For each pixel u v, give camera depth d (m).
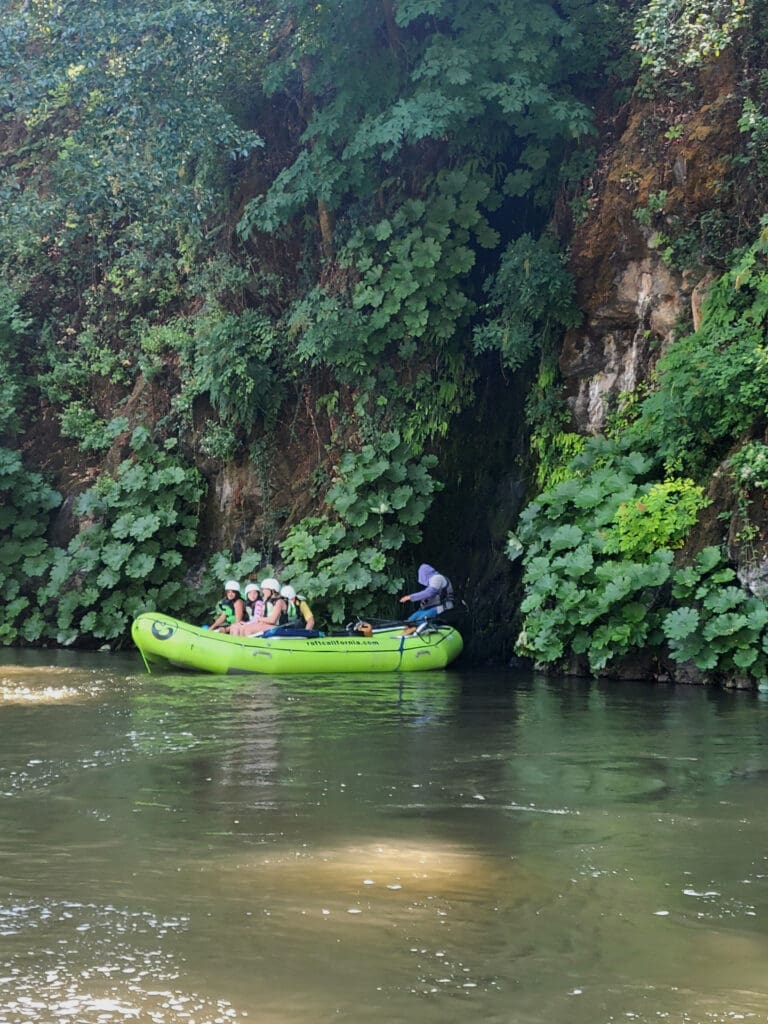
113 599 17.09
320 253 17.77
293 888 4.26
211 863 4.62
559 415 15.59
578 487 13.96
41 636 17.72
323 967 3.43
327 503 16.67
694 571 12.35
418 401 16.47
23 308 20.86
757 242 13.24
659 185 14.77
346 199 17.31
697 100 14.93
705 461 13.60
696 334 13.84
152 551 17.27
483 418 16.73
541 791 6.29
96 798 5.93
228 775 6.66
